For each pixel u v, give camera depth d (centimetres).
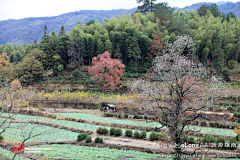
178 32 7288
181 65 1330
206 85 1338
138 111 3306
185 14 10112
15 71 6144
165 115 1275
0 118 2658
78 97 4191
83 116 3120
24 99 3584
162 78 1355
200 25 8631
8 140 1727
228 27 8506
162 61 1403
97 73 5247
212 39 7694
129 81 5650
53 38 7406
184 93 1319
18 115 3000
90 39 6988
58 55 6838
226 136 1986
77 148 1612
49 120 2762
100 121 2723
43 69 6256
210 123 2506
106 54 5312
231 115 2883
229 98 3838
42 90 5025
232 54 7738
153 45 6575
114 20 8031
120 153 1509
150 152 1552
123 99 3991
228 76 5878
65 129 2259
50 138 1875
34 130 2145
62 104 3975
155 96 1400
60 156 1408
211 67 6675
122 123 2614
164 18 7931
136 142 1789
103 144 1728
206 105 1401
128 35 7100
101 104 3884
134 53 6662
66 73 6731
